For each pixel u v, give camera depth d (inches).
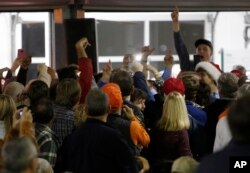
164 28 788.6
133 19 776.9
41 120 378.6
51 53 732.7
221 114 420.5
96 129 361.1
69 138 372.5
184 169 303.0
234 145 257.8
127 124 398.0
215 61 800.9
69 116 414.0
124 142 360.5
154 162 418.0
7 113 403.9
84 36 687.7
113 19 767.1
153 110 474.6
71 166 365.4
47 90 416.8
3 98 404.8
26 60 597.3
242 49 800.9
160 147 422.0
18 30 734.5
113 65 778.2
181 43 594.6
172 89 454.0
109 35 768.3
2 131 402.6
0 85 558.6
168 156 420.2
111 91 400.2
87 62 472.4
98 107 362.3
